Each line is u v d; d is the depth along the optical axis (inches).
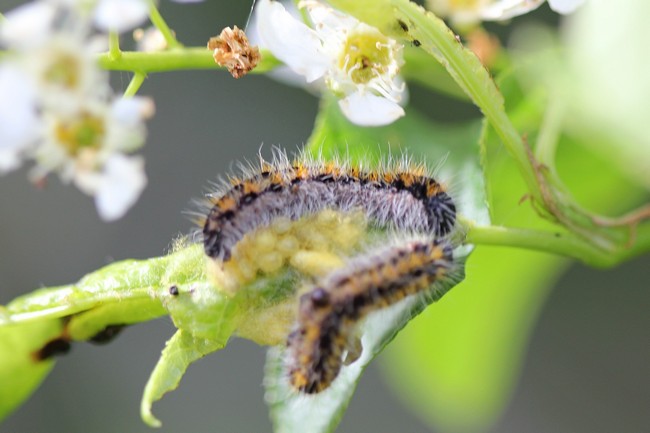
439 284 8.6
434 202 8.8
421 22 8.6
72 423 13.6
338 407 8.7
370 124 9.1
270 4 9.0
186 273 8.6
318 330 8.4
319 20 9.0
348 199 8.7
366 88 9.0
